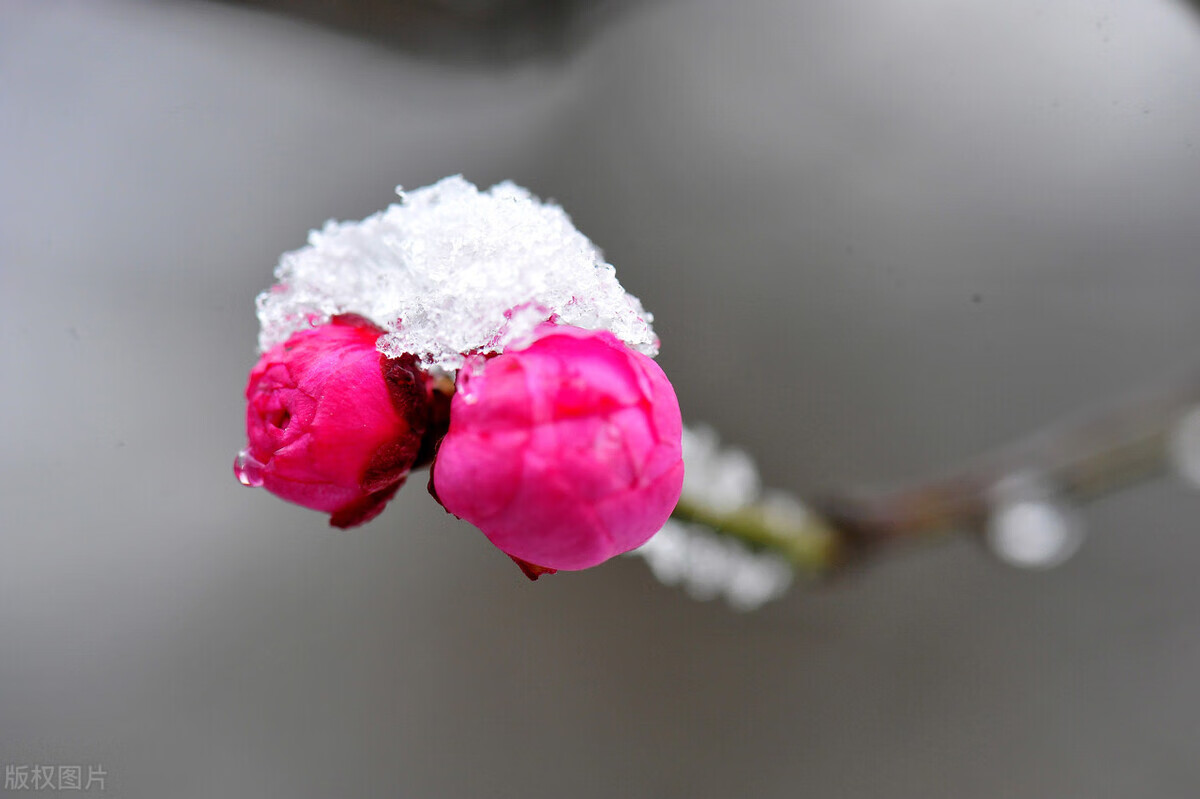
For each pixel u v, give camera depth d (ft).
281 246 0.61
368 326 0.33
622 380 0.32
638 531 0.32
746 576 0.43
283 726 0.54
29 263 0.56
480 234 0.32
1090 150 0.64
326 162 0.64
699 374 0.65
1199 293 0.63
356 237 0.33
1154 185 0.63
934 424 0.65
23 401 0.55
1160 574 0.62
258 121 0.63
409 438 0.33
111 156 0.60
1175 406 0.43
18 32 0.60
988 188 0.66
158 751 0.52
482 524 0.32
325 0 0.60
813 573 0.41
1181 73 0.59
